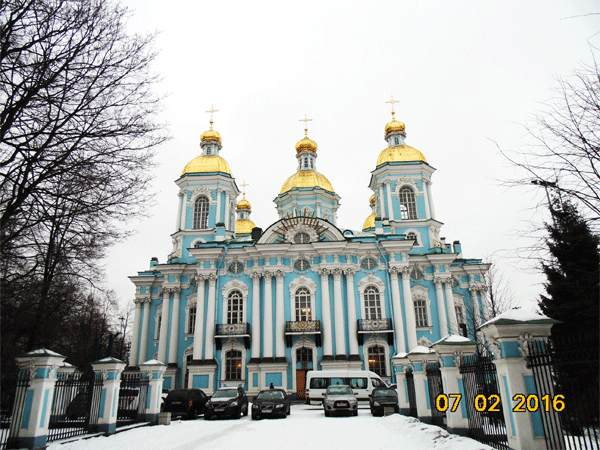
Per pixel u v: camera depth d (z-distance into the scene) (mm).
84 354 34938
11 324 16422
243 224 52906
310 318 34531
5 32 11211
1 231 11250
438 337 35719
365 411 24109
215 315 35094
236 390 23094
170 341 36156
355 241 35531
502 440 10852
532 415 8914
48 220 12523
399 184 41031
